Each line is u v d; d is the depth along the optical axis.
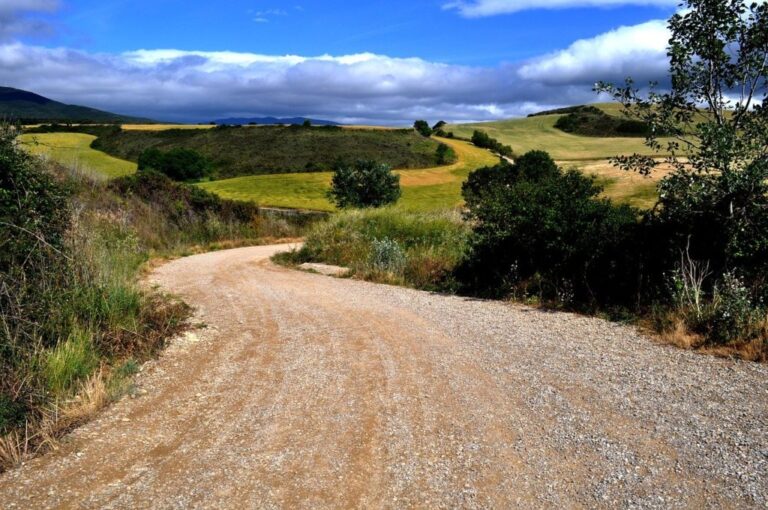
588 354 6.11
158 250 18.83
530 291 9.46
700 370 5.45
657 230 8.57
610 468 3.62
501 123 133.88
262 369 5.86
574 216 9.62
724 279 7.19
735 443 3.88
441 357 6.14
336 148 90.12
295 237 28.09
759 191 7.45
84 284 7.02
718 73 8.40
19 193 6.70
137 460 3.89
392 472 3.65
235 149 91.81
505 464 3.73
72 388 5.05
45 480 3.63
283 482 3.56
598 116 123.25
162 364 6.04
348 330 7.47
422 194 64.88
